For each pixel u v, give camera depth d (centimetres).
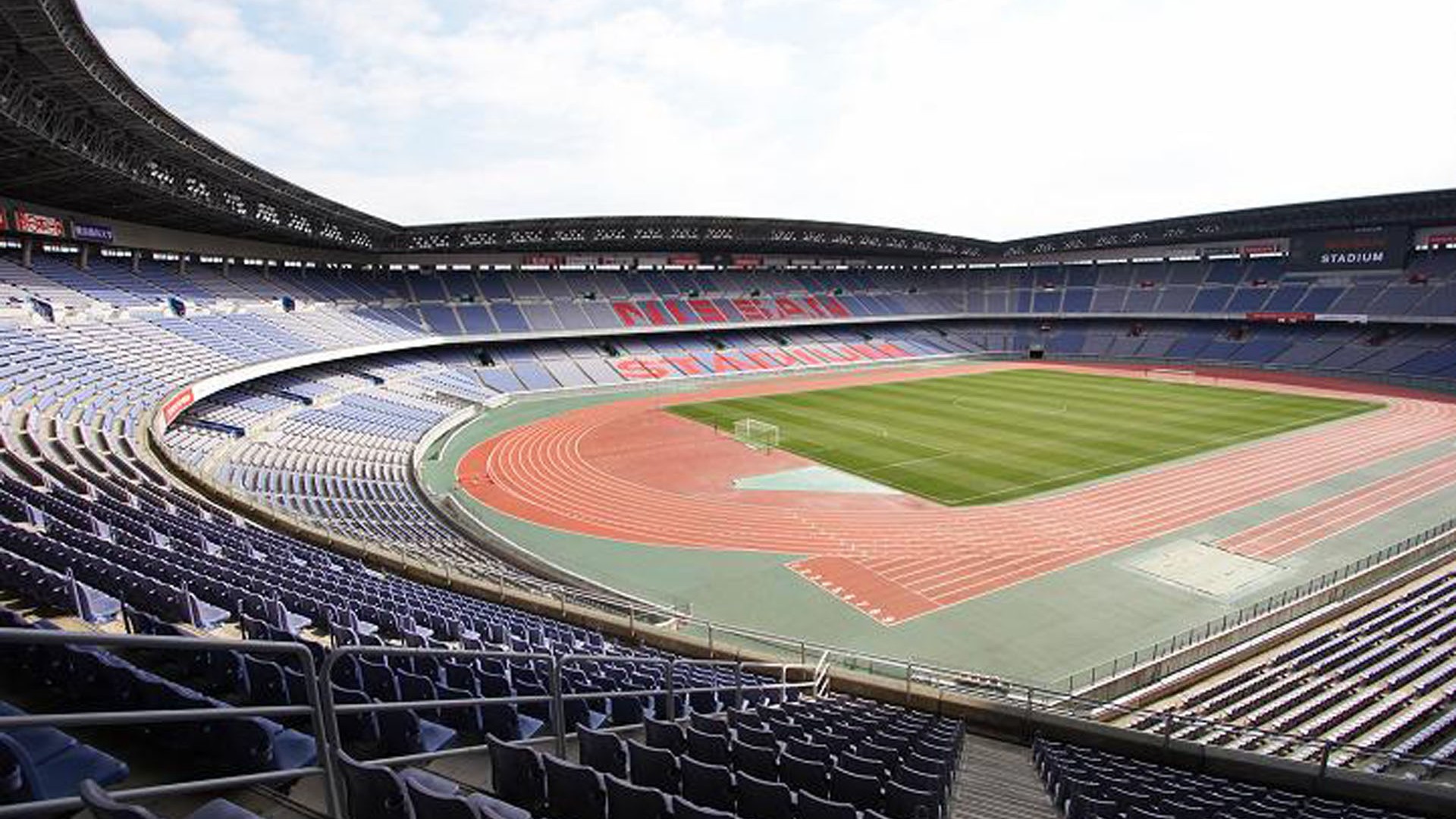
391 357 6191
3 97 2561
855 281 9331
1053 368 7700
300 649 473
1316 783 1315
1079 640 2256
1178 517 3191
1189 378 6844
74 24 2400
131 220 4556
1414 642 2050
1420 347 6600
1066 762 1290
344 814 523
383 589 1758
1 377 2838
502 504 3528
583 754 882
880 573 2731
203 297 4853
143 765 620
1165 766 1424
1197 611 2403
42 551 1218
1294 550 2839
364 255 6756
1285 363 7125
